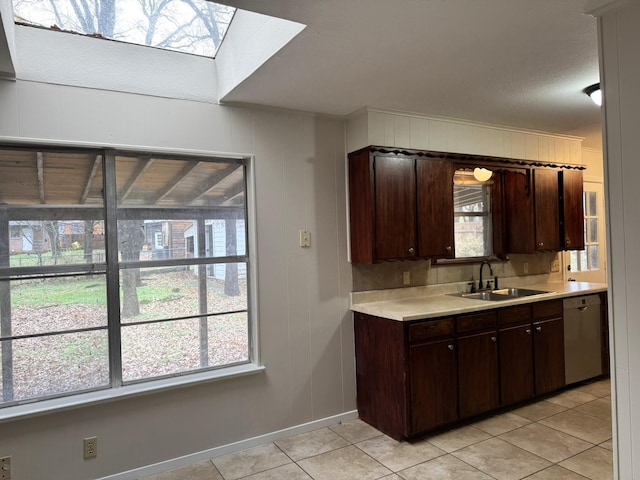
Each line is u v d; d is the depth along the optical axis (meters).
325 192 3.29
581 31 2.01
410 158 3.32
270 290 3.05
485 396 3.25
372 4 1.73
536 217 4.05
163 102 2.71
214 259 2.93
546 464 2.62
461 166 3.72
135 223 2.67
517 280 4.34
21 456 2.31
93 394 2.49
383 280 3.54
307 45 2.09
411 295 3.67
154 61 2.70
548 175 4.16
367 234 3.18
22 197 2.38
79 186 2.52
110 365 2.59
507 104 3.12
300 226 3.18
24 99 2.34
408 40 2.06
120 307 2.62
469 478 2.50
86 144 2.49
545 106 3.19
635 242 1.75
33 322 2.40
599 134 4.24
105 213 2.58
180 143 2.76
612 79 1.79
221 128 2.90
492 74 2.52
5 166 2.35
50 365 2.44
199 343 2.87
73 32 2.48
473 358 3.20
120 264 2.62
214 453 2.83
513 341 3.42
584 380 3.97
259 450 2.91
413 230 3.32
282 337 3.09
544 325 3.62
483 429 3.13
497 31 1.99
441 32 1.99
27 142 2.35
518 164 3.98
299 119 3.19
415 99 2.96
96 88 2.52
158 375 2.73
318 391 3.24
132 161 2.67
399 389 2.97
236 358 3.00
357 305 3.35
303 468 2.66
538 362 3.57
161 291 2.75
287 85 2.64
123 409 2.56
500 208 4.14
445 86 2.71
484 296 3.89
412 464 2.67
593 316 4.02
